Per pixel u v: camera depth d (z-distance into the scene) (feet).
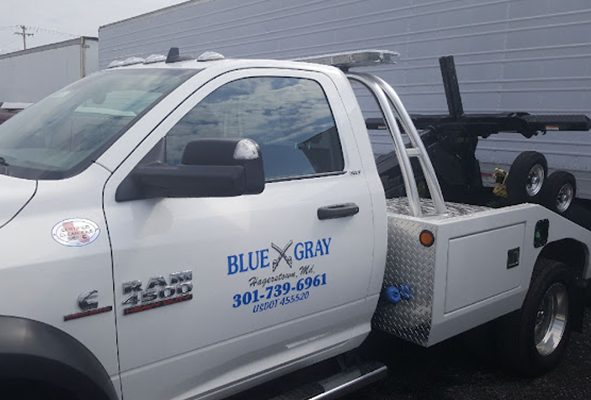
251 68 10.05
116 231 7.80
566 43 20.45
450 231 11.14
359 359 11.71
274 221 9.43
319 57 12.78
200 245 8.52
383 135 26.53
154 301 8.08
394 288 11.37
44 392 7.24
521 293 13.30
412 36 25.00
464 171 18.02
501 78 22.36
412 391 13.52
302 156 10.34
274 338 9.70
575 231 14.83
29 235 7.20
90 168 7.98
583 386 14.01
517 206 13.41
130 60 11.80
